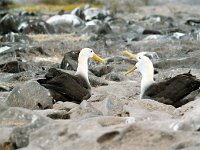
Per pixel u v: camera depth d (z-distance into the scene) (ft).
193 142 30.01
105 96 46.29
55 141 31.40
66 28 114.11
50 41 92.38
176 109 41.86
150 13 155.02
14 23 106.93
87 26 109.60
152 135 30.81
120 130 31.19
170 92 45.37
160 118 38.06
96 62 72.84
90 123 32.78
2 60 72.54
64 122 33.86
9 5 172.86
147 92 46.91
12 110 37.22
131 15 146.72
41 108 43.19
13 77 60.29
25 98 43.29
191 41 91.40
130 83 58.08
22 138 33.14
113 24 123.85
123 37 102.27
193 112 37.55
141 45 88.07
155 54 77.61
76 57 69.67
